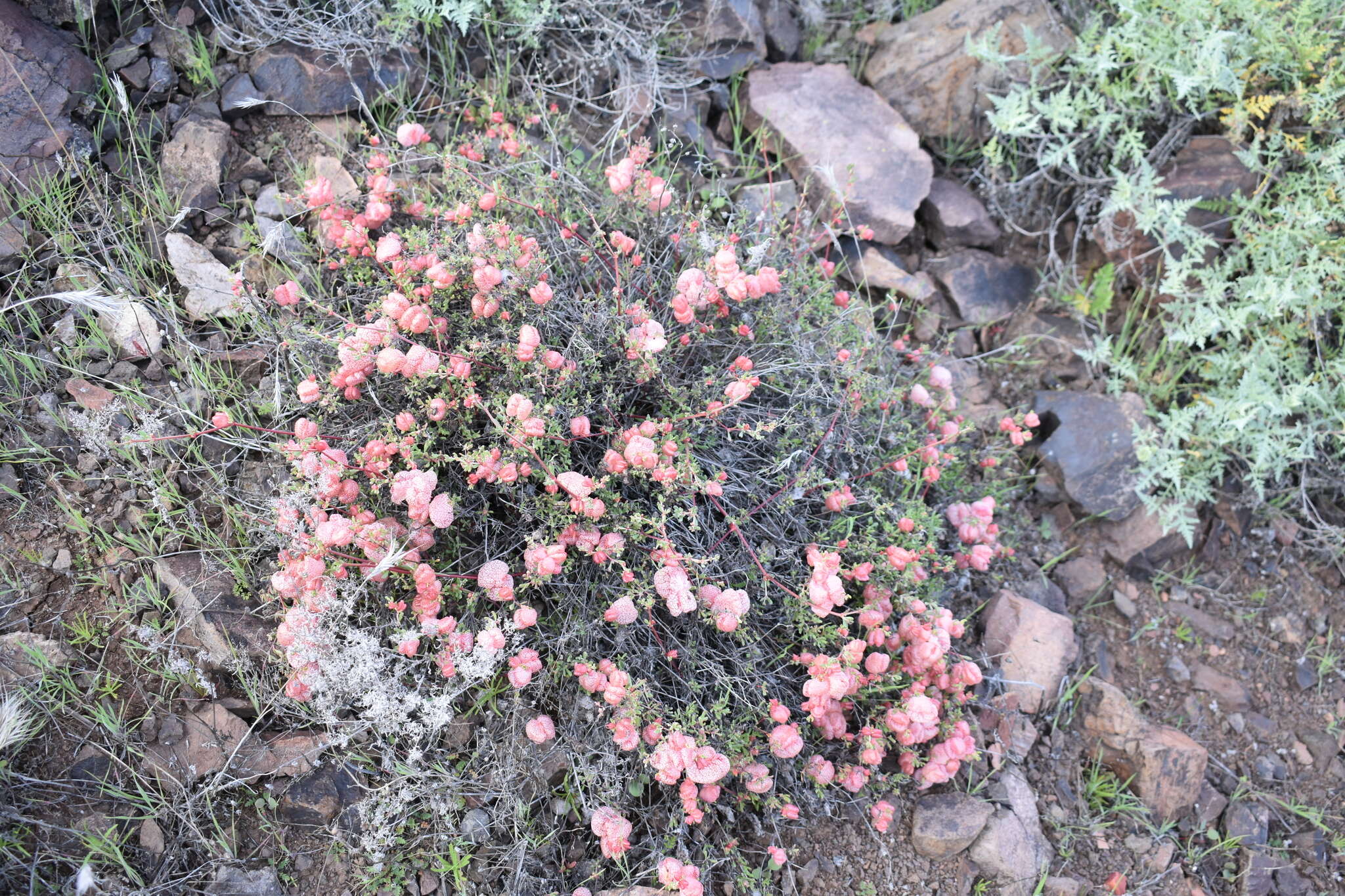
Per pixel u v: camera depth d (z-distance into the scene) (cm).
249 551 58
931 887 60
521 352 56
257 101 64
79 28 65
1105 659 69
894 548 58
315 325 62
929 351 71
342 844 56
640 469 57
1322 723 68
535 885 56
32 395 59
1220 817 64
